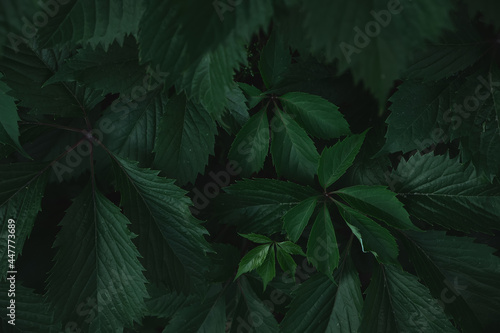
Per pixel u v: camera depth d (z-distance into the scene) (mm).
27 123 679
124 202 676
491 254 680
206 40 427
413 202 691
